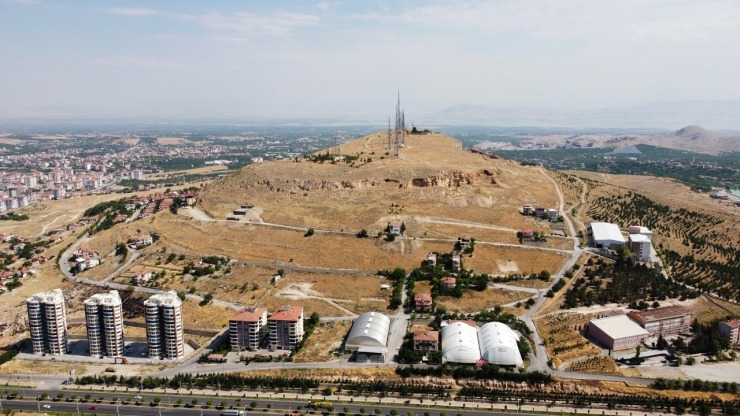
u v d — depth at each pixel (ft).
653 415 635.66
